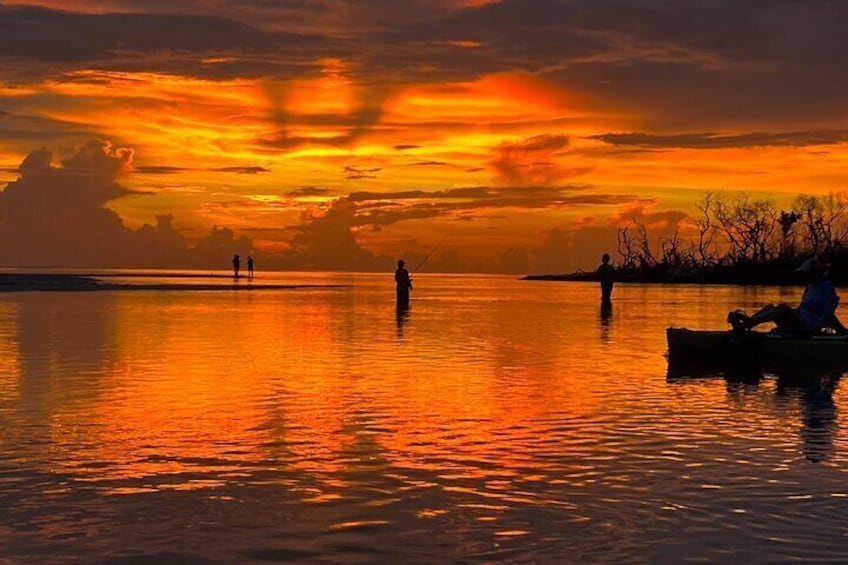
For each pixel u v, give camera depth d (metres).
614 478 8.03
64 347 19.56
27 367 15.91
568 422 10.80
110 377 14.64
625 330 26.19
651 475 8.14
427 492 7.53
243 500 7.25
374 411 11.53
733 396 12.96
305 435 9.93
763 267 110.50
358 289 68.94
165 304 39.12
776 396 13.02
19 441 9.49
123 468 8.31
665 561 5.85
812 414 11.41
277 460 8.70
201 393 12.95
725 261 116.00
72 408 11.59
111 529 6.46
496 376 15.17
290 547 6.09
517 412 11.50
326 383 14.12
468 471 8.28
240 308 36.66
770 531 6.47
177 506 7.06
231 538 6.27
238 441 9.59
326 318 30.97
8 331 23.78
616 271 129.75
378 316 32.66
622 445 9.46
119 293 51.22
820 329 17.84
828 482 7.88
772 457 8.88
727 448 9.30
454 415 11.26
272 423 10.65
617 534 6.40
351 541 6.23
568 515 6.87
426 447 9.34
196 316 31.00
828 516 6.84
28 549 6.02
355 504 7.16
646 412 11.55
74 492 7.45
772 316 17.62
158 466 8.41
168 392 13.02
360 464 8.55
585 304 44.75
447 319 31.14
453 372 15.68
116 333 23.41
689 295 59.25
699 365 16.95
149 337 22.31
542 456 8.92
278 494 7.44
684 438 9.82
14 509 6.95
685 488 7.67
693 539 6.29
